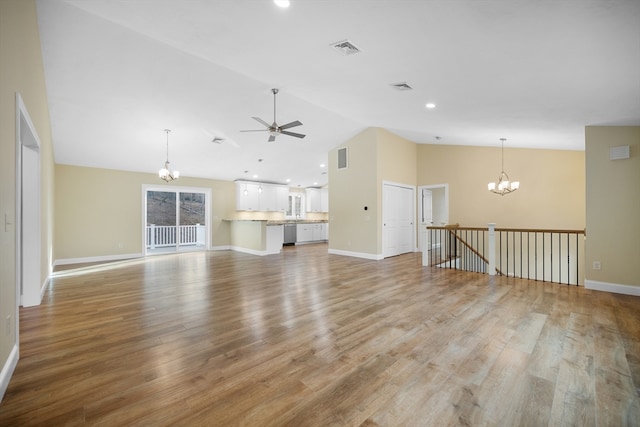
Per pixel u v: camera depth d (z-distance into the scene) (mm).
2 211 1811
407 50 2736
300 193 11359
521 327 2768
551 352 2289
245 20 2588
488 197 7203
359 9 2205
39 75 3240
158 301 3631
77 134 5453
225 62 3561
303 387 1848
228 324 2881
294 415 1594
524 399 1726
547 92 3209
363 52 2887
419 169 8023
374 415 1595
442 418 1571
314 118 5926
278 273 5270
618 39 2102
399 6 2096
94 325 2859
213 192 8969
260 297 3775
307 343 2459
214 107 5059
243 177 9227
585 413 1605
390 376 1968
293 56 3215
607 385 1860
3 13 1815
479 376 1966
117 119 5121
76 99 4434
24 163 3449
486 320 2943
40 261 3600
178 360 2186
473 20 2119
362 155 6906
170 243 9797
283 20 2506
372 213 6727
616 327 2764
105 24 3080
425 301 3562
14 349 2066
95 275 5199
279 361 2168
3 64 1818
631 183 3885
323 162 8766
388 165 6977
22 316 3109
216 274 5227
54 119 4895
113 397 1745
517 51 2457
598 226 4078
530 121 4422
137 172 7602
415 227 8016
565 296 3758
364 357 2225
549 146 6469
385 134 6871
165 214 12023
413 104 4352
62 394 1771
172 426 1511
